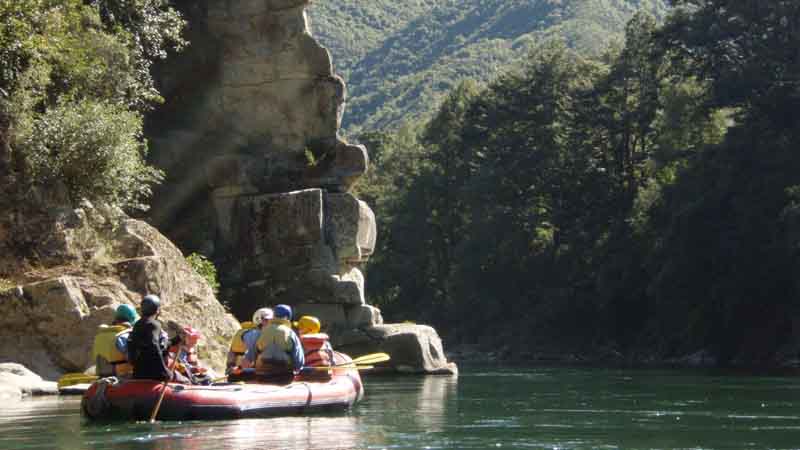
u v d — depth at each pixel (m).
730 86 53.62
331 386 16.39
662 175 65.38
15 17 23.03
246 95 32.53
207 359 21.27
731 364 50.34
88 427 13.85
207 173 31.53
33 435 13.14
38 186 21.77
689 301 53.50
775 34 54.28
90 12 26.19
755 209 49.62
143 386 14.27
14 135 21.88
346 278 31.33
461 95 86.88
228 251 31.17
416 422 15.63
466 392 23.05
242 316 30.73
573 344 66.38
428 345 30.02
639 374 35.84
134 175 24.61
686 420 16.77
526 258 73.44
